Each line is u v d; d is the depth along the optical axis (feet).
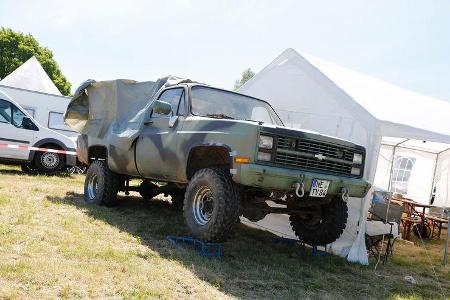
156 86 21.54
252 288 12.89
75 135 47.98
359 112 20.26
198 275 13.15
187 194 16.42
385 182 36.01
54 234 15.23
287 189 14.94
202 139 16.08
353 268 17.67
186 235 18.26
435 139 19.33
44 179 31.86
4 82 54.90
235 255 16.70
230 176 15.53
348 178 16.65
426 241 29.60
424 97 33.30
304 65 24.12
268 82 26.32
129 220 20.12
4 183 26.73
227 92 20.12
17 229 15.17
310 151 15.61
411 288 15.92
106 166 22.89
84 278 11.18
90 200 23.35
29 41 135.64
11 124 33.86
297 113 24.00
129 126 21.16
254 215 17.70
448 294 15.88
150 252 14.82
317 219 18.83
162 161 18.10
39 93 46.09
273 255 17.74
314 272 15.93
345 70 27.91
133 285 11.27
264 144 14.56
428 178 37.11
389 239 20.33
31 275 10.72
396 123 19.57
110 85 23.09
